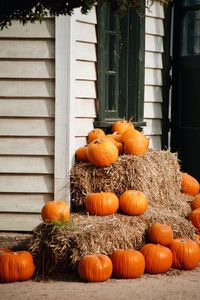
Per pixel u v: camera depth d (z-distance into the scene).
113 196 9.36
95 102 10.59
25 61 9.69
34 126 9.73
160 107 12.12
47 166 9.77
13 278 8.33
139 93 11.39
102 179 9.70
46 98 9.72
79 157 9.98
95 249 8.52
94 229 8.66
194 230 9.58
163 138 12.21
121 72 11.33
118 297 7.54
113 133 10.61
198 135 12.20
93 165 9.78
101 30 10.48
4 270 8.32
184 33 12.24
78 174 9.75
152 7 11.68
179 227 9.41
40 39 9.66
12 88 9.70
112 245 8.67
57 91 9.67
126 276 8.44
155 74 11.93
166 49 12.10
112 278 8.48
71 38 9.66
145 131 11.75
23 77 9.69
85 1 6.16
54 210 9.05
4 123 9.74
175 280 8.41
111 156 9.66
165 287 8.04
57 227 8.57
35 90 9.70
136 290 7.88
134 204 9.30
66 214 9.09
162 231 8.95
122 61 11.31
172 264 8.96
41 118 9.73
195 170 12.27
